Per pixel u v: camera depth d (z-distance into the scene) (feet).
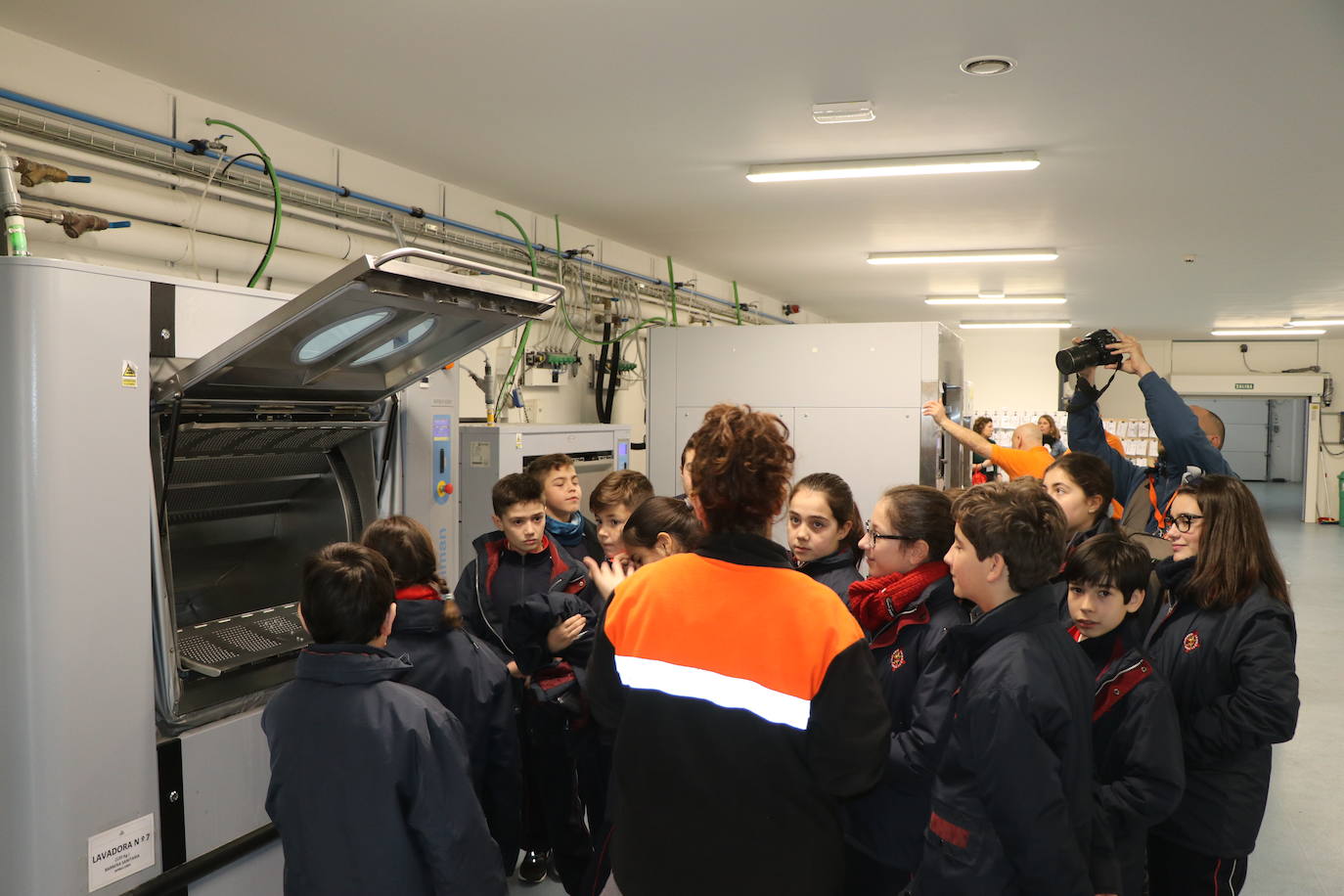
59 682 5.25
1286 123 10.89
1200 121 10.85
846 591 6.23
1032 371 37.68
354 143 11.70
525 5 7.79
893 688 5.31
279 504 8.07
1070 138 11.56
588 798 7.31
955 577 4.72
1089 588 5.57
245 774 6.34
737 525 4.22
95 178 8.70
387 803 4.66
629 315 18.30
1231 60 8.93
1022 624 4.44
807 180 13.58
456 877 4.74
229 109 10.29
